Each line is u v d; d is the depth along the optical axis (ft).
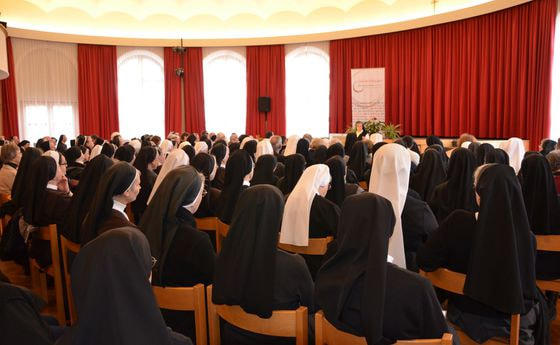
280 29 42.52
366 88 37.65
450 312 7.43
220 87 45.29
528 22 30.89
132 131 44.91
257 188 6.22
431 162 13.99
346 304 5.25
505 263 6.54
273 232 6.09
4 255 12.12
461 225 7.15
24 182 11.83
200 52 44.62
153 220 7.32
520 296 6.49
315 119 43.55
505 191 6.64
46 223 10.54
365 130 33.78
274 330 6.09
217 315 6.88
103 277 3.69
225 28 42.91
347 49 41.24
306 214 9.14
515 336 6.65
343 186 11.06
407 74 38.50
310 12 40.93
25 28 38.86
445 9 35.60
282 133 44.14
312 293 6.56
